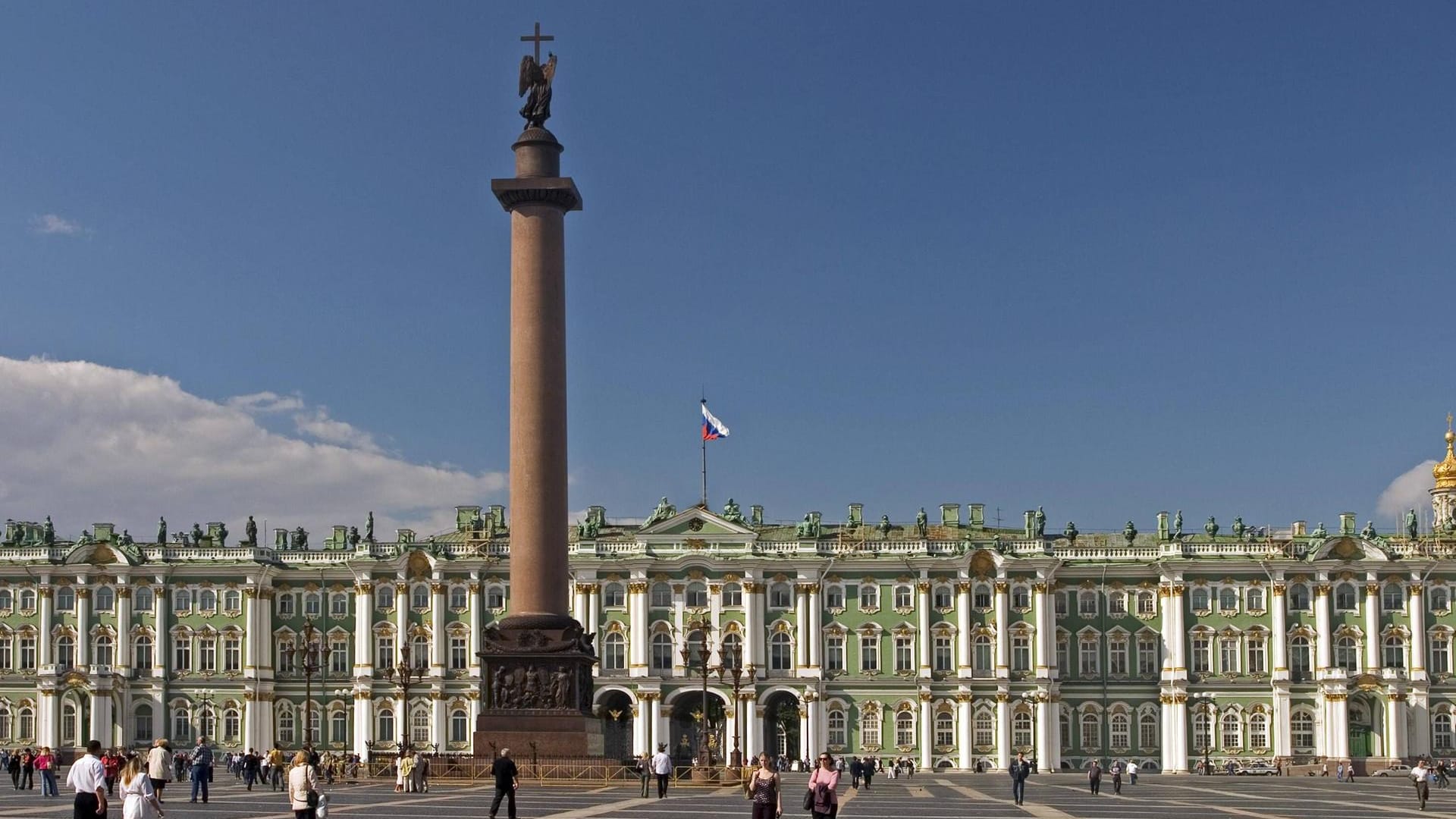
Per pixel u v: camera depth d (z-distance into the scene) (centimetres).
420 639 15712
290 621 15962
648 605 15462
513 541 8700
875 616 15550
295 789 4791
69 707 15612
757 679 15350
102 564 15762
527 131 8906
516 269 8731
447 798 7562
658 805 7169
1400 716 14838
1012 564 15450
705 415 15925
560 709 8656
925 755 15325
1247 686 15225
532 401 8644
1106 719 15488
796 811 6956
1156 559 15538
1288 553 15375
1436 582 15162
